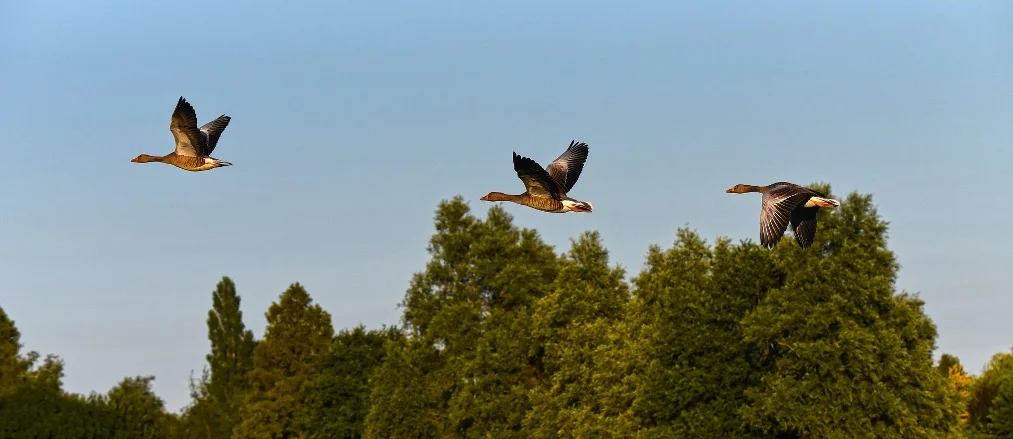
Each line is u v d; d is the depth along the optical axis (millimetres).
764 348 59188
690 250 70625
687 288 64562
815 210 29812
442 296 92062
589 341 69250
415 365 85375
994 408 71875
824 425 56719
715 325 61719
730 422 59781
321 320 107625
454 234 94312
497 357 75562
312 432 95938
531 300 85312
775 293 61000
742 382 60750
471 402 75750
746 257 63562
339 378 94938
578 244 78625
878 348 57938
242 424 104500
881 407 56906
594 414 65250
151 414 79562
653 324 65750
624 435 61938
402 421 82625
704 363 60781
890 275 65312
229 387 135000
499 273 88000
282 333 106312
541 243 94500
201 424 121562
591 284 77062
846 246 62344
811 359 57406
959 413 61906
